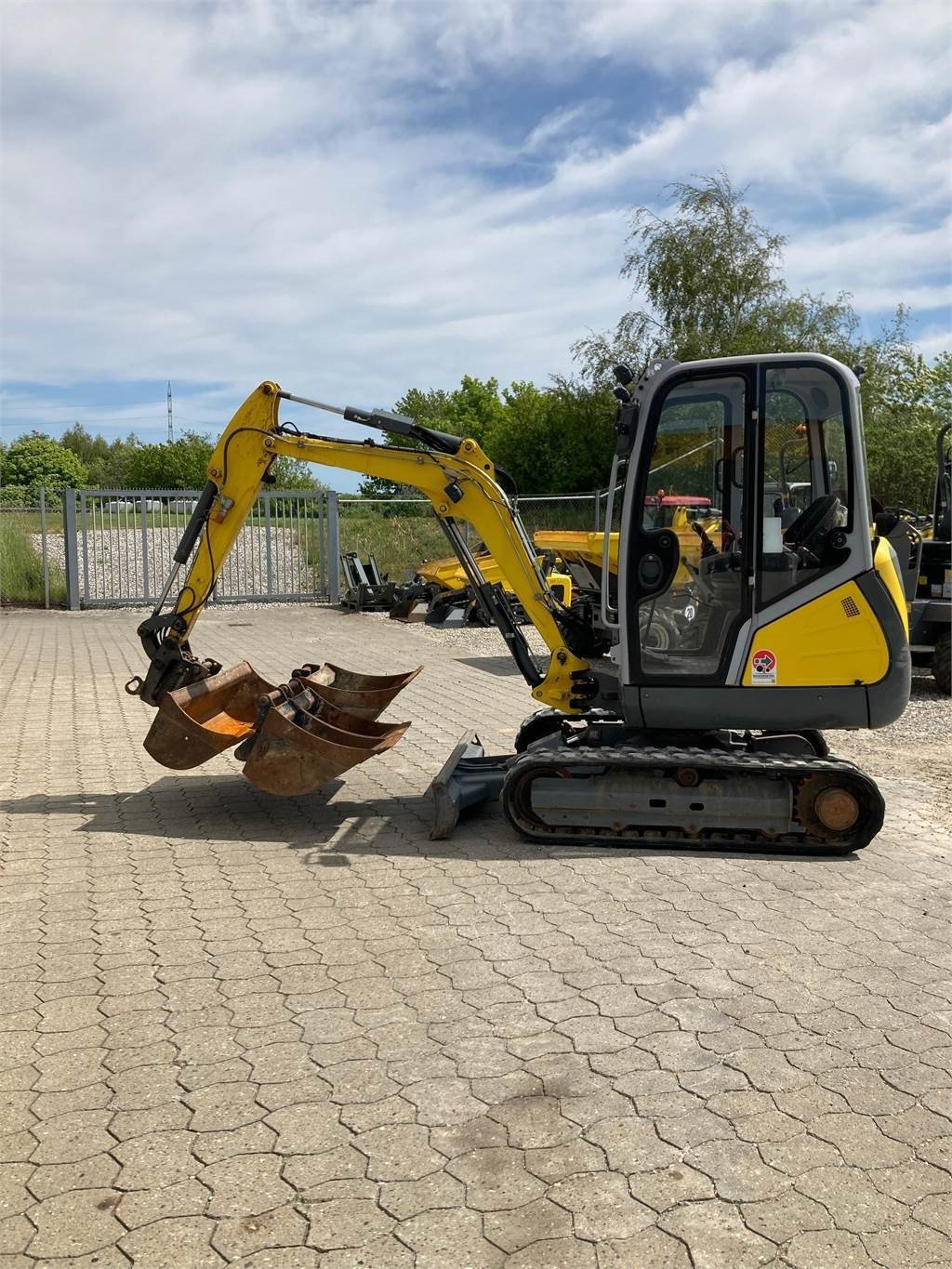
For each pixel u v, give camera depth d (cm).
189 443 6550
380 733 725
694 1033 383
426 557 2558
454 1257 269
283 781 614
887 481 2491
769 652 582
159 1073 355
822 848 585
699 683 590
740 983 424
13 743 878
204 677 715
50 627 1775
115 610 2070
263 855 585
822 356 568
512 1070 357
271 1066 359
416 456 670
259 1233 278
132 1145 315
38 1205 289
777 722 590
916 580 1062
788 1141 318
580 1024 388
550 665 674
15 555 2136
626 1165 306
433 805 647
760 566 577
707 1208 288
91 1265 266
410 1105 336
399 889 531
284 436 688
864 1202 290
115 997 411
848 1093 344
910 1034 383
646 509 591
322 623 1850
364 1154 311
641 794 590
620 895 522
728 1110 334
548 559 1244
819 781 580
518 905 509
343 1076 354
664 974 431
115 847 600
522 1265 266
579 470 2962
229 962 442
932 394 2659
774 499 580
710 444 583
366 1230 279
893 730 946
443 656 1421
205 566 704
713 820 588
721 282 2631
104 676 1228
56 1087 347
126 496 2117
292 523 2283
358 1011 398
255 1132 322
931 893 529
